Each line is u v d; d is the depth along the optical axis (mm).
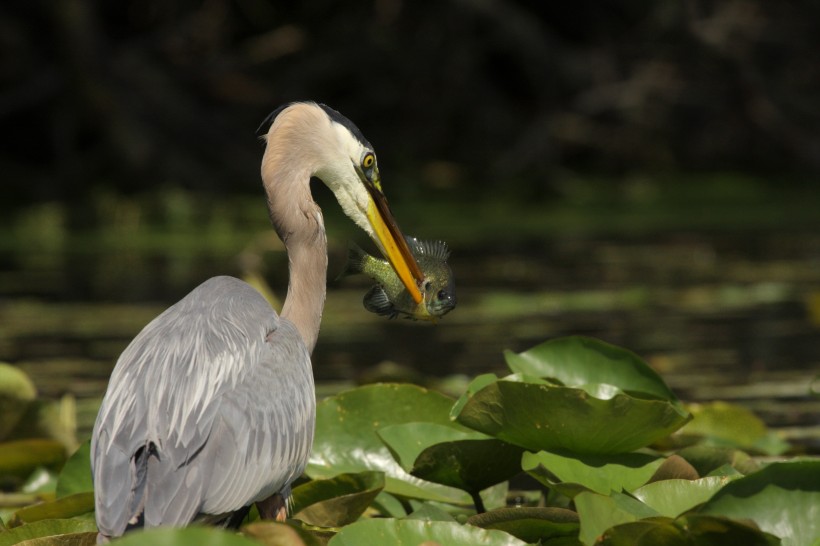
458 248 19344
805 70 31172
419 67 29219
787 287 15336
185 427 4684
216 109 28219
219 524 5102
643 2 30062
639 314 13805
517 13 29234
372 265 6297
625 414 5348
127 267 17312
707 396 9484
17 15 26578
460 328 13133
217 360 4965
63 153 26078
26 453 6988
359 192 6258
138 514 4449
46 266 17562
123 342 12172
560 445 5609
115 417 4754
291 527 4309
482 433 6000
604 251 18781
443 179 28562
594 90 29125
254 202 25109
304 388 5227
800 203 25078
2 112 25859
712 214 23484
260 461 4852
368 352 11805
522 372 6285
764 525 4625
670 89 29953
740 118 30000
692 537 4531
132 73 26266
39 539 4828
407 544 4672
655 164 30125
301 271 6039
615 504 4688
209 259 18078
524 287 15539
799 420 8633
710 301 14562
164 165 25594
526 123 29906
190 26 28062
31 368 10859
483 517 5070
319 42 29156
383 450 6379
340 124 6211
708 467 5871
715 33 29484
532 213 24109
